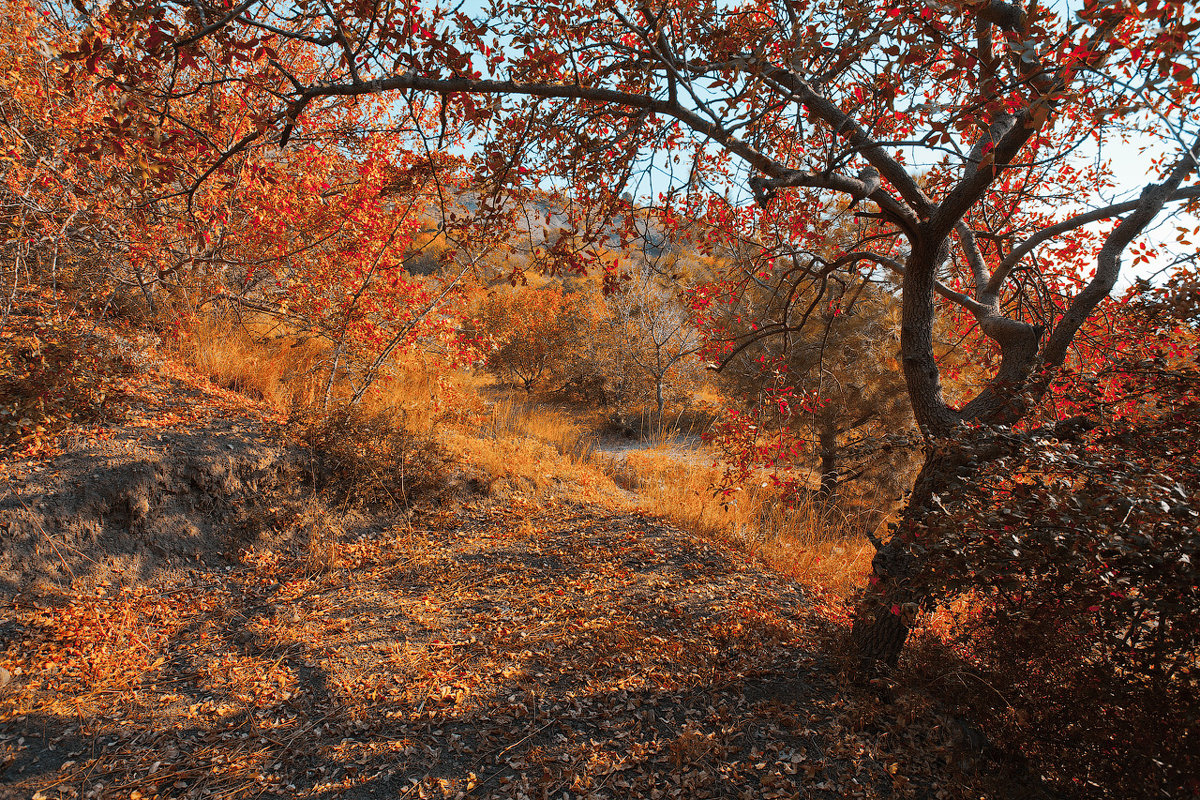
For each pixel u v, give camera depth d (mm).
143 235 6430
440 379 9141
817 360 9062
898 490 8781
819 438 9469
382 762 3480
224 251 7203
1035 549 2787
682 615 5277
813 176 3207
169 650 4473
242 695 3994
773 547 7203
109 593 4938
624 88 3961
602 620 5148
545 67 3373
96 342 6523
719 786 3340
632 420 16828
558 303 19281
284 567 5898
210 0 2562
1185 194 3543
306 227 7691
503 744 3656
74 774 3260
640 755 3547
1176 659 2824
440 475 7668
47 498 4977
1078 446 3172
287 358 9656
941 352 7918
